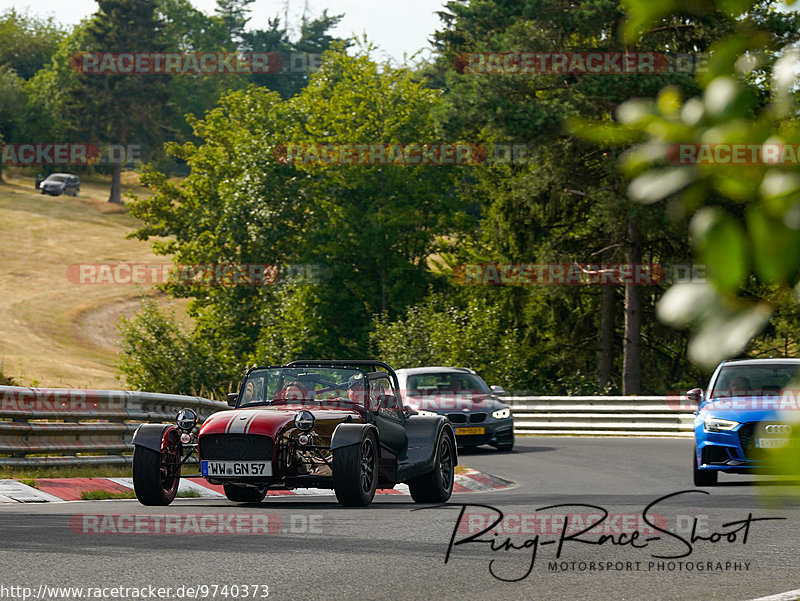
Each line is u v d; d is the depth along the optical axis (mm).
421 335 113062
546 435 96812
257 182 157250
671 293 3791
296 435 36094
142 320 118188
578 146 111188
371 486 36281
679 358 132625
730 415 45344
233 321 155000
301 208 157750
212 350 119750
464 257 155000
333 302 149500
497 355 113500
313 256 149625
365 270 153500
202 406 58750
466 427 71500
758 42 3914
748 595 20031
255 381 40062
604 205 112562
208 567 22547
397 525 30188
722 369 49531
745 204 3756
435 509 34969
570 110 106562
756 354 94250
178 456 37406
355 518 31922
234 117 195000
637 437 92312
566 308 131625
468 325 113875
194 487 44219
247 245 161375
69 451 47469
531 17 111875
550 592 20281
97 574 21484
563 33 113250
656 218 103312
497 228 132125
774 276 3670
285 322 129000
